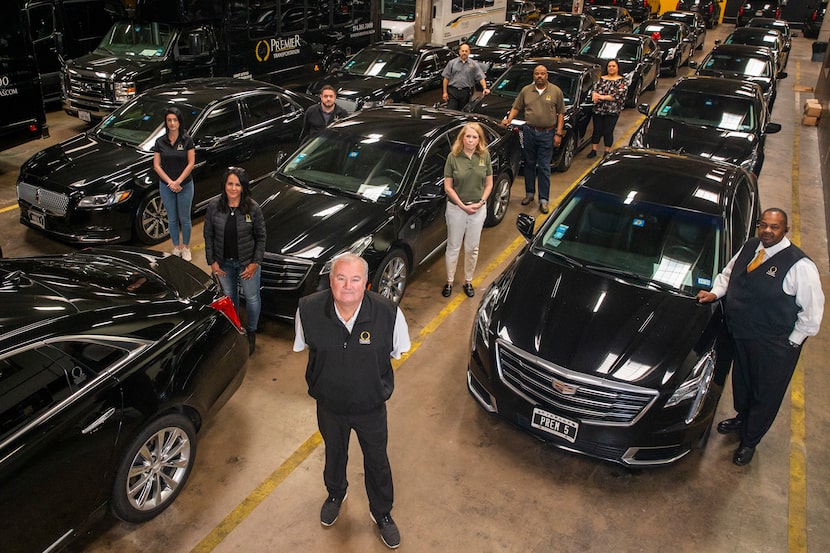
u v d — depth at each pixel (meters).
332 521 3.68
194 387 3.71
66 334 3.14
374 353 3.02
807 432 4.66
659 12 30.14
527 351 4.02
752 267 3.86
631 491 4.05
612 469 4.23
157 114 7.61
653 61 15.62
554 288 4.48
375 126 6.64
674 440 3.83
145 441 3.46
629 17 24.06
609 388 3.77
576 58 14.65
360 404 3.12
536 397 3.98
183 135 6.29
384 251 5.52
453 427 4.54
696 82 9.75
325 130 6.67
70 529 3.19
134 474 3.48
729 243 4.72
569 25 18.86
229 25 11.11
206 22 10.80
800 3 32.31
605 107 10.05
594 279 4.55
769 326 3.81
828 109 12.30
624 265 4.67
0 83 8.54
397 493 3.94
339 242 5.29
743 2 31.83
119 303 3.56
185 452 3.78
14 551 2.94
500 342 4.14
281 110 8.58
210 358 3.85
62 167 6.81
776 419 4.78
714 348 4.06
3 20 8.42
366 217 5.59
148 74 10.16
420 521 3.74
